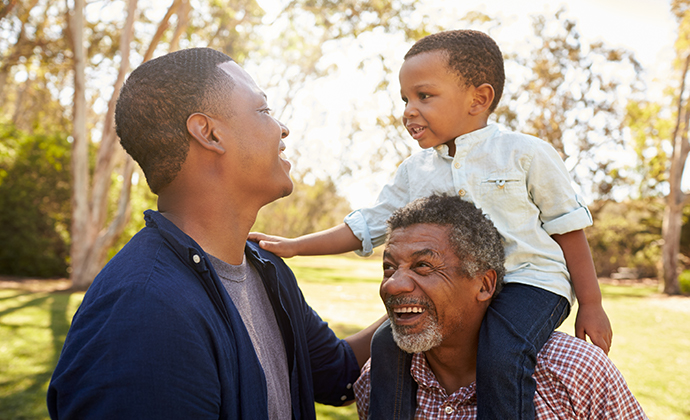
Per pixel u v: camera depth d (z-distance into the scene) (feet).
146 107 4.03
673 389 17.79
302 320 5.20
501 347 4.41
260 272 4.89
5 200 45.93
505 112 70.38
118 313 3.33
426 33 35.81
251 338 4.32
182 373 3.33
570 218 5.34
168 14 33.99
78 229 37.99
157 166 4.13
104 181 38.55
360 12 36.17
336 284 50.16
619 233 97.09
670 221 65.77
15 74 59.16
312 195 134.92
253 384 3.93
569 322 29.99
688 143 64.80
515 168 5.53
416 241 4.46
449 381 4.85
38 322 23.38
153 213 4.05
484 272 4.62
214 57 4.38
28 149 46.65
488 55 5.75
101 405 3.14
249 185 4.31
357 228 6.10
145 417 3.17
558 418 4.37
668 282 64.59
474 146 5.75
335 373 5.62
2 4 37.19
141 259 3.67
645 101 71.67
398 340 4.45
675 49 62.95
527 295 4.96
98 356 3.23
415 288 4.41
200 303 3.69
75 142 37.81
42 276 47.50
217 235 4.30
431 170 5.96
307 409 4.81
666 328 32.86
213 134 4.13
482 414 4.32
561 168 5.56
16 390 14.16
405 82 5.96
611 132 74.69
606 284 83.51
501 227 5.47
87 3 40.01
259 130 4.31
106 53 43.32
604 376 4.41
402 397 4.75
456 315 4.50
